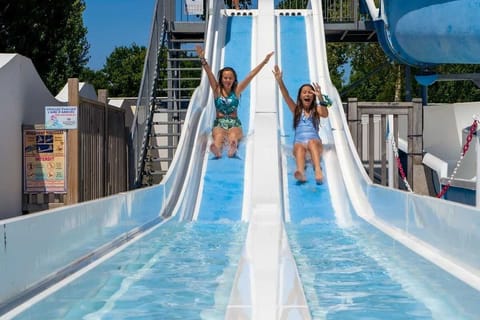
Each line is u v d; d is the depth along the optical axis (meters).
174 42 15.84
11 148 8.89
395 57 13.80
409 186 10.02
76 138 8.94
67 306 3.89
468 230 4.46
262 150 8.14
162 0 13.62
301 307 3.47
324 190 8.37
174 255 5.75
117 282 4.76
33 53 15.63
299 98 9.00
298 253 5.83
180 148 8.69
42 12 15.45
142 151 11.40
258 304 3.54
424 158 12.18
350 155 8.66
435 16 11.34
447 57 11.71
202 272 5.05
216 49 12.38
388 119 11.52
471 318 3.76
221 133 9.44
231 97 9.60
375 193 7.38
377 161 17.09
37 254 3.85
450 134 14.05
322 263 5.39
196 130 9.58
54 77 24.58
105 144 10.68
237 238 6.62
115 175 11.44
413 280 4.81
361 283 4.71
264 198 7.15
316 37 12.88
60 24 16.25
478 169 7.67
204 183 8.62
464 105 13.78
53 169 9.09
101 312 3.93
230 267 5.23
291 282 4.00
